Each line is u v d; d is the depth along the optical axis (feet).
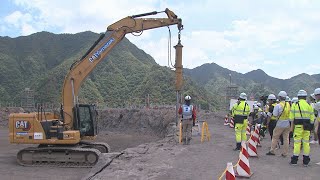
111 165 39.86
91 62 57.67
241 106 47.39
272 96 49.65
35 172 48.73
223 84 470.80
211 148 51.72
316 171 34.04
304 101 36.73
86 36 465.88
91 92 313.32
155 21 60.08
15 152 74.28
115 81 350.23
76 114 56.59
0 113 176.04
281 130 42.16
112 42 58.75
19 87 350.02
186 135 57.36
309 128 36.37
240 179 30.81
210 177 32.42
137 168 37.60
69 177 45.14
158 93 287.48
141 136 145.89
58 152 53.83
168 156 44.70
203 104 262.67
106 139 130.31
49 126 54.49
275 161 39.32
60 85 311.88
